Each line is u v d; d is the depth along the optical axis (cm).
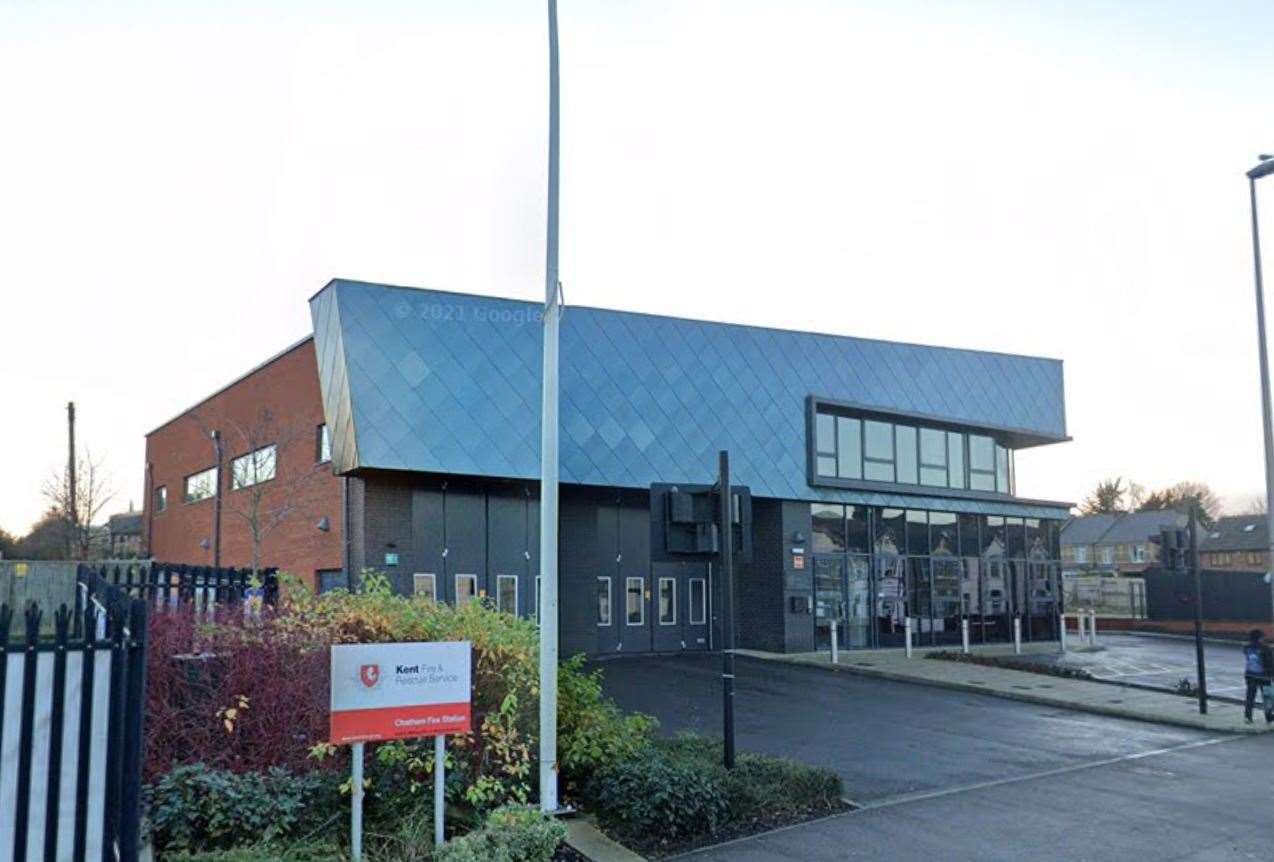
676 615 2792
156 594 1161
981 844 968
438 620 988
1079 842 980
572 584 2564
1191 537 1953
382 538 2267
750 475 2752
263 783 797
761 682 2162
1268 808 1145
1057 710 1934
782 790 1066
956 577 3184
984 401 3334
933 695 2078
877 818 1063
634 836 941
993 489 3388
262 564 2816
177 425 3778
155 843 734
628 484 2559
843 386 3002
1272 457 2389
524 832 779
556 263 1080
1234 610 3872
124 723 557
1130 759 1463
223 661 849
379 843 804
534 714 997
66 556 3881
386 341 2305
